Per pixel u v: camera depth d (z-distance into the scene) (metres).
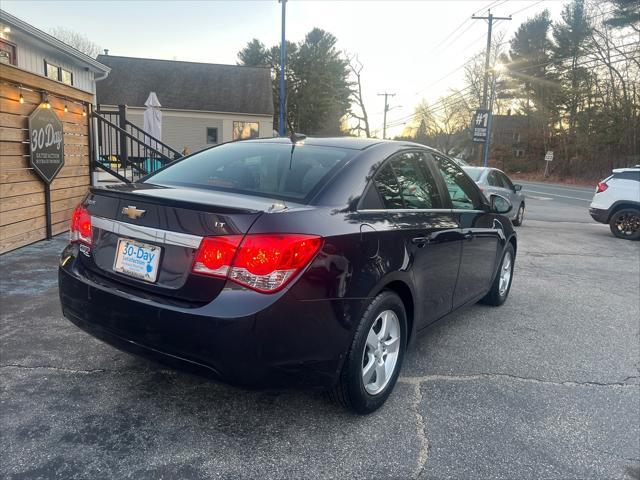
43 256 6.09
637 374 3.81
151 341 2.55
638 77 41.06
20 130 6.15
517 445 2.81
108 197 2.90
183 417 2.90
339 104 55.19
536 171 52.12
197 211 2.50
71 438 2.65
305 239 2.47
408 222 3.24
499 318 4.98
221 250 2.41
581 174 45.50
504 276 5.36
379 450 2.69
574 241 10.46
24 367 3.38
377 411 3.08
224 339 2.37
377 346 3.00
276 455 2.60
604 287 6.49
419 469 2.56
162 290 2.57
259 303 2.37
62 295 3.01
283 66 21.98
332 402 2.96
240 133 33.06
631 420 3.14
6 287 4.94
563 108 49.94
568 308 5.45
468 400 3.28
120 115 10.95
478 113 32.56
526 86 55.25
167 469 2.45
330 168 3.06
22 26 10.75
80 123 7.86
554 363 3.94
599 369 3.87
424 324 3.58
